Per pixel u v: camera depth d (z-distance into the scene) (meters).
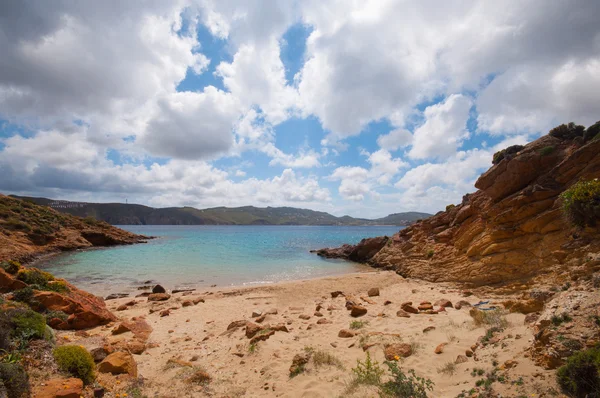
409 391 5.38
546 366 4.78
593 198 12.40
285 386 6.63
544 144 18.39
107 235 59.03
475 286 16.94
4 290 11.38
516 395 4.43
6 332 6.39
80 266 32.09
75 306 11.49
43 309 10.92
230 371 7.70
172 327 12.34
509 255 16.17
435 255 23.67
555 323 5.49
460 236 22.62
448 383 5.71
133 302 17.03
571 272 10.65
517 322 7.67
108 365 7.04
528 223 16.05
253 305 16.11
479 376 5.49
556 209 15.02
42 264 33.56
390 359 7.27
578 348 4.61
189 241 72.56
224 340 10.28
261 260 37.91
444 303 13.27
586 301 5.64
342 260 40.00
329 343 9.19
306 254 46.06
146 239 76.62
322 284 21.66
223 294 19.08
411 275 23.61
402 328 10.00
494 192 19.89
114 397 6.11
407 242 30.20
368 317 12.23
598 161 14.95
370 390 5.87
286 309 15.16
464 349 7.16
